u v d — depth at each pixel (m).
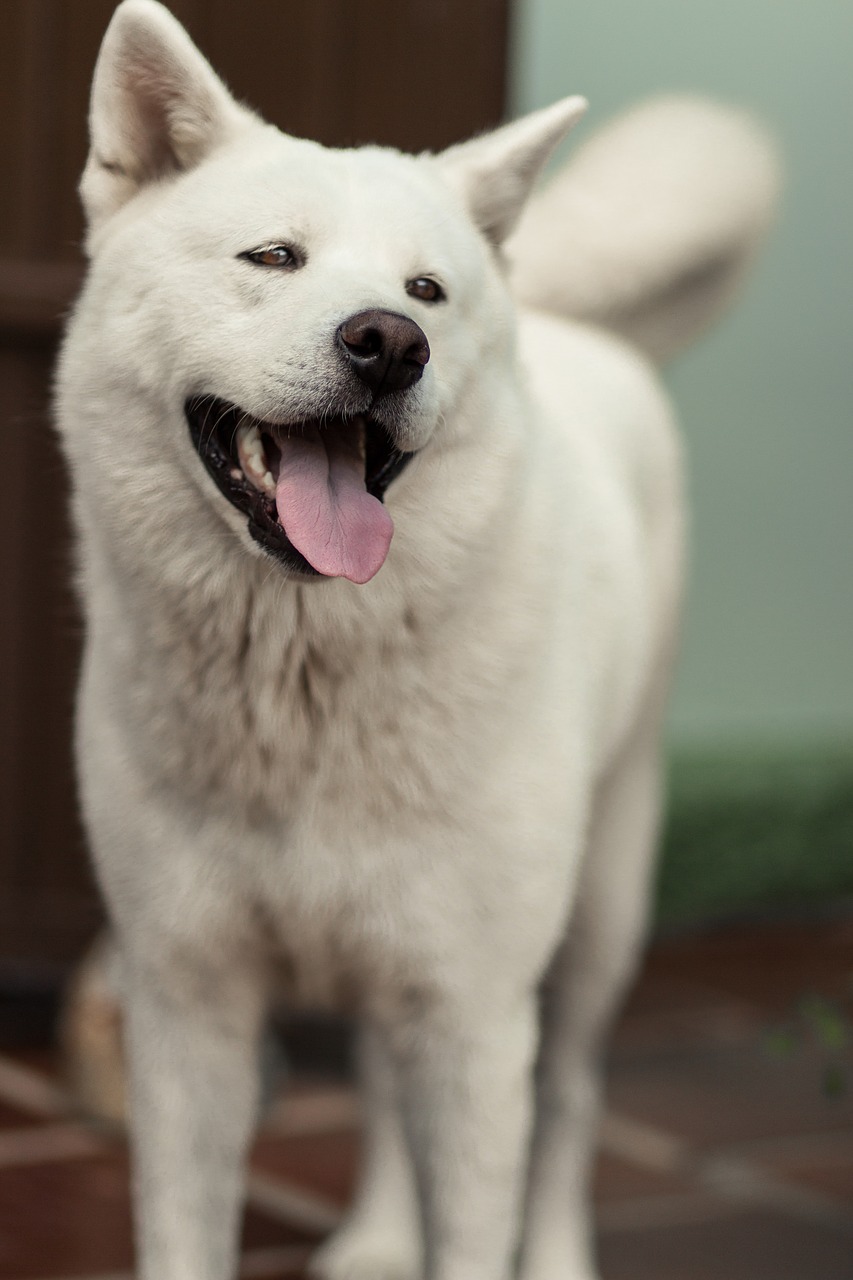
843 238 7.25
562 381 3.76
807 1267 3.83
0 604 5.13
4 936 5.20
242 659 2.76
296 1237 3.89
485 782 2.82
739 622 7.11
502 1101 2.90
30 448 5.11
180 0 5.08
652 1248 3.91
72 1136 4.34
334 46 5.23
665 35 6.66
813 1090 5.11
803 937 6.79
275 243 2.69
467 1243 2.90
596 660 3.29
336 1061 5.18
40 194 5.06
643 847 3.98
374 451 2.71
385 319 2.52
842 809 7.02
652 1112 4.86
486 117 5.39
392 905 2.83
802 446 7.23
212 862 2.84
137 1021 2.96
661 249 4.45
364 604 2.71
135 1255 3.63
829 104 7.14
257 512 2.64
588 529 3.37
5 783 5.18
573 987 3.87
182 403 2.70
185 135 2.86
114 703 2.88
